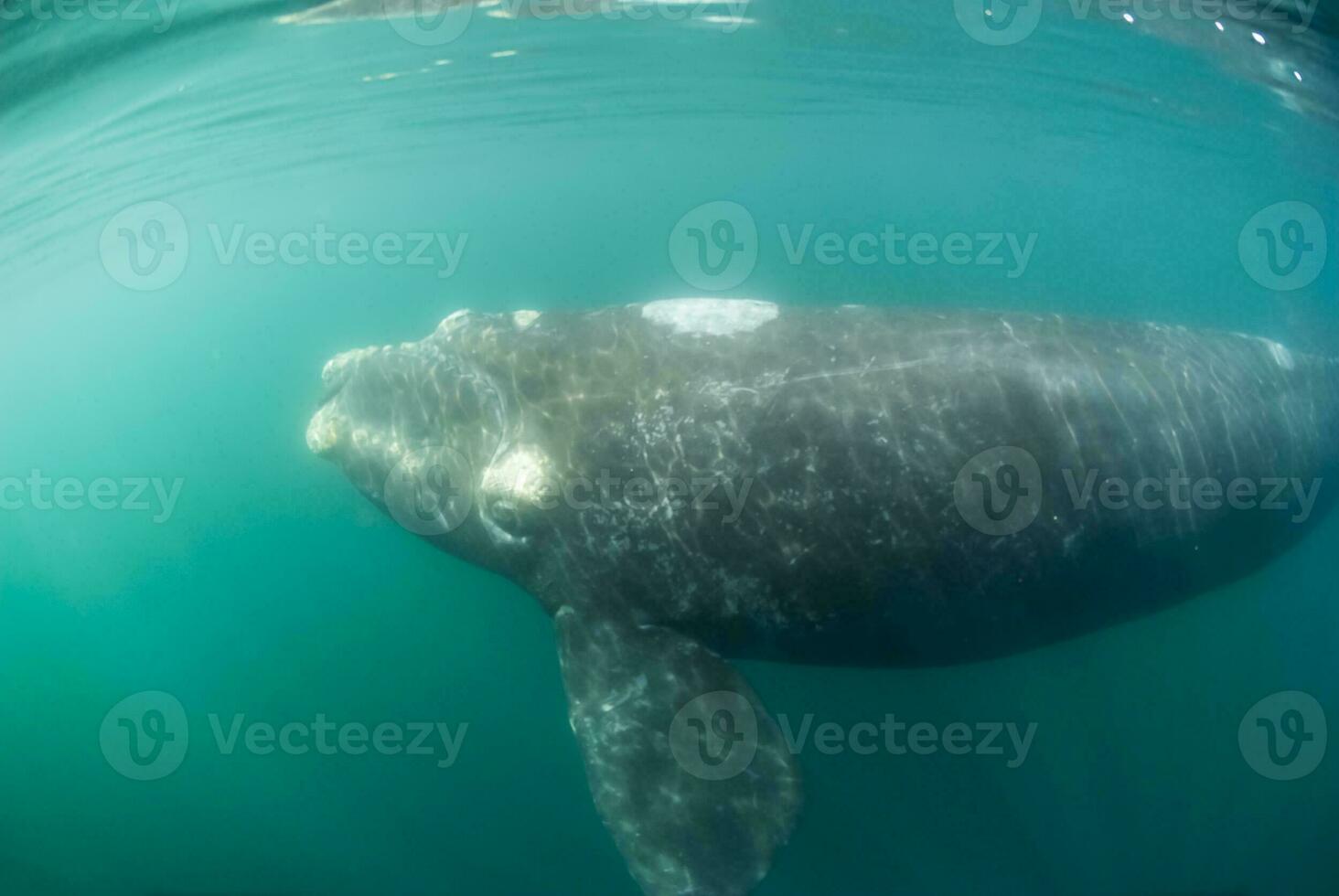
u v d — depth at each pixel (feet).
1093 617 13.43
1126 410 12.04
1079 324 12.92
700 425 11.65
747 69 22.03
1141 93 22.45
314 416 15.26
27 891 17.58
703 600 12.14
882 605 11.87
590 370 12.37
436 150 24.98
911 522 11.38
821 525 11.44
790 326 12.32
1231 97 21.89
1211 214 30.91
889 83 22.62
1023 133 25.46
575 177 27.37
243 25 18.38
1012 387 11.66
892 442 11.32
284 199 25.89
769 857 11.25
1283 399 13.60
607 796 11.55
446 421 13.43
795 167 27.68
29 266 22.56
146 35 17.81
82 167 20.80
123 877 17.88
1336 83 20.02
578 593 12.69
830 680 15.35
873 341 12.07
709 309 12.67
